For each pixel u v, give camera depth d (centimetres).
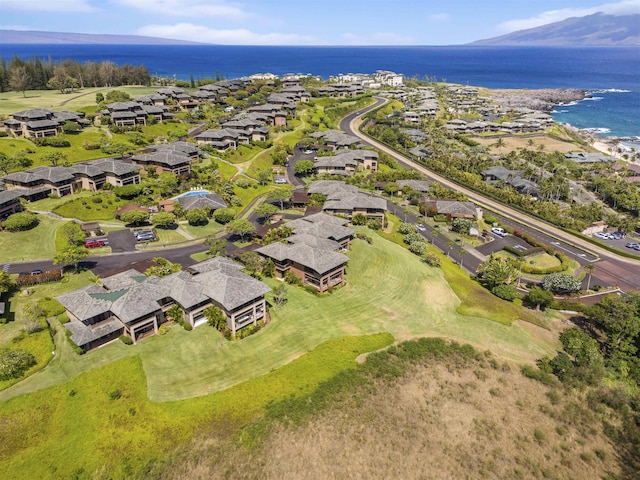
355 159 16612
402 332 7625
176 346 6788
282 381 6206
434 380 6700
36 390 5878
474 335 7725
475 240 12112
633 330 7462
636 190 15900
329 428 5653
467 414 6156
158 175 13550
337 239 9631
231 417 5600
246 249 9875
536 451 5697
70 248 8762
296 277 8850
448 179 16962
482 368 7031
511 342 7662
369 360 6825
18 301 7681
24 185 11538
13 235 9806
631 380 7006
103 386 5978
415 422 5931
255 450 5269
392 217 13025
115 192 11975
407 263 9812
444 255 11056
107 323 6769
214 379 6222
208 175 13738
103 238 10231
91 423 5472
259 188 14125
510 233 12625
